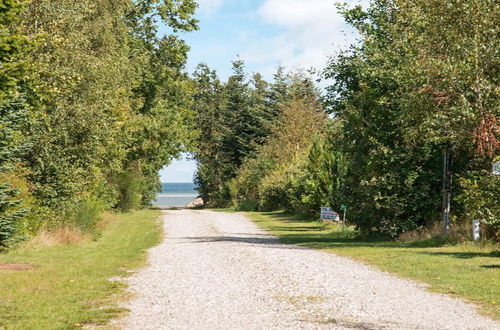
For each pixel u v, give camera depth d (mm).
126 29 32375
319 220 39469
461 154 24141
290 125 69062
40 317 9156
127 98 35062
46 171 23484
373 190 24953
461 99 20469
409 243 22469
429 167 24922
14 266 15164
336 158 38375
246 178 67250
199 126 87438
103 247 21906
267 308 10023
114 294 11484
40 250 19469
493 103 20203
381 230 24797
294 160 55875
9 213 17234
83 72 22656
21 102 16453
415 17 23031
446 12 21359
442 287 12023
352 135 27016
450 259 16438
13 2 11711
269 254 18953
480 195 19312
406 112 22344
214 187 87312
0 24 11969
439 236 22047
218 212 56250
